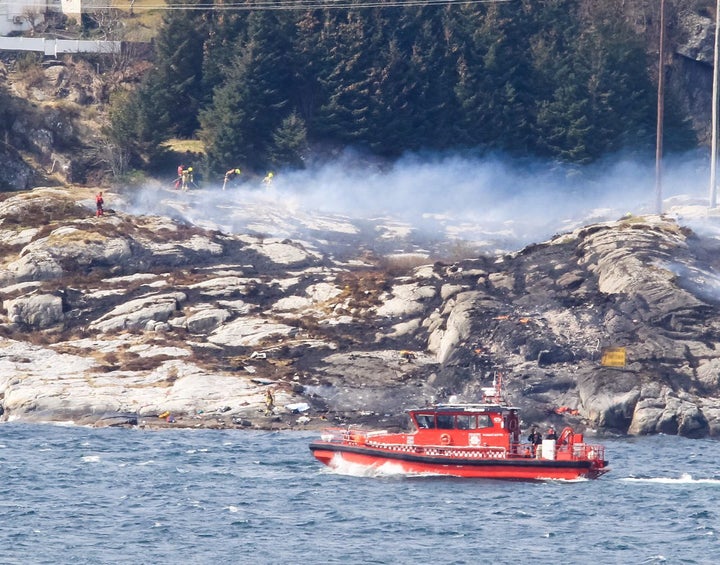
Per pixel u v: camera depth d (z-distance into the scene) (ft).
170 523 569.23
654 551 526.16
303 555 514.27
